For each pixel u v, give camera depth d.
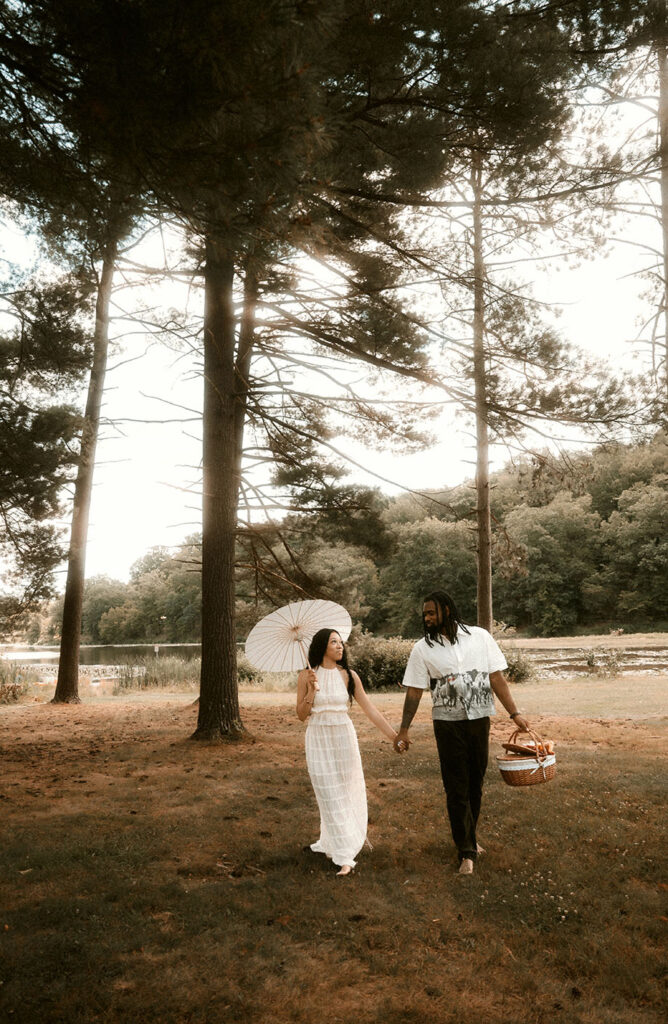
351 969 3.21
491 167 8.14
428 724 11.38
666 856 4.68
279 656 5.30
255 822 5.60
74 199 4.77
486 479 15.02
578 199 8.91
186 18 3.05
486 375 9.02
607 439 9.20
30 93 3.89
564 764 7.62
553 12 6.96
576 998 3.00
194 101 3.27
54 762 8.45
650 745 8.77
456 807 4.56
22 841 5.09
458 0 5.80
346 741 4.79
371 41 5.90
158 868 4.55
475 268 9.46
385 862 4.66
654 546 67.69
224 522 10.19
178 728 11.52
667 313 16.38
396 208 9.53
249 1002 2.90
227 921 3.71
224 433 10.28
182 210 4.07
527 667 20.64
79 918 3.73
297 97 3.34
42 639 138.12
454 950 3.43
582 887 4.17
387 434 12.34
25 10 3.31
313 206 4.57
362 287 9.52
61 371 10.61
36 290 10.05
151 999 2.91
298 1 3.20
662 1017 2.87
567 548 73.25
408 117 6.95
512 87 6.34
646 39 6.84
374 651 19.19
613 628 67.94
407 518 82.31
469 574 74.62
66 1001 2.89
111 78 3.31
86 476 16.42
